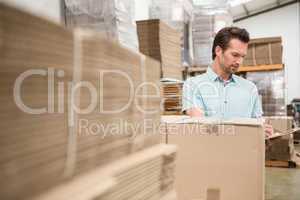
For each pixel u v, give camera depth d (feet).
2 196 1.56
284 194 10.93
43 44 1.84
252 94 7.67
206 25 12.73
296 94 28.68
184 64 11.48
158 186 3.11
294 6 28.78
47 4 6.22
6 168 1.59
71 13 6.86
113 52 2.55
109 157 2.50
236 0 22.40
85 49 2.21
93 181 2.12
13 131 1.63
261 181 4.36
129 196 2.52
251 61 16.84
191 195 4.59
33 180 1.75
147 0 11.48
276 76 16.81
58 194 1.85
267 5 28.35
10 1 1.63
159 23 8.95
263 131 4.39
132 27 7.23
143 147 3.13
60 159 1.97
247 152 4.40
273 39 16.57
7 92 1.61
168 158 3.38
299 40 28.68
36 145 1.78
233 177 4.45
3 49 1.58
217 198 4.50
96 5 6.73
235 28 7.34
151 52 8.98
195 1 12.90
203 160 4.56
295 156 15.55
